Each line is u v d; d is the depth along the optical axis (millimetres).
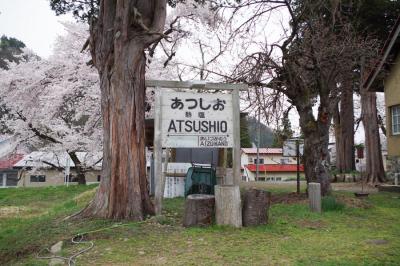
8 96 18812
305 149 11344
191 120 7715
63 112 19203
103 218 7434
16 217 11211
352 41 12586
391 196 13289
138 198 7562
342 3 13969
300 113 11406
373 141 20641
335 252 5551
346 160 26281
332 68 11047
